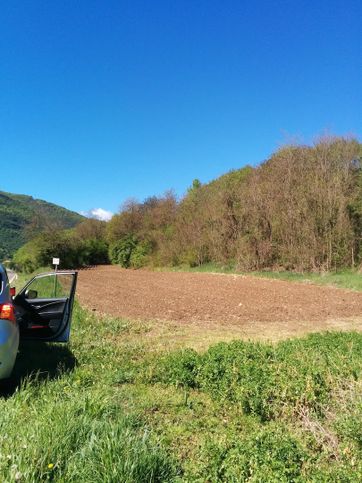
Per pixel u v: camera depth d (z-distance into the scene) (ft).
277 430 13.79
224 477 10.98
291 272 88.12
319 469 11.07
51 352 24.91
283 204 95.66
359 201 84.38
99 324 36.01
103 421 13.26
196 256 128.26
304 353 21.07
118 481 10.44
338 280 72.59
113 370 21.09
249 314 44.06
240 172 132.36
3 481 10.02
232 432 14.14
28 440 11.80
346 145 92.94
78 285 85.66
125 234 198.18
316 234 86.74
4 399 16.57
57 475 10.79
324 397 15.85
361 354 20.71
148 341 30.04
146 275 119.24
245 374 17.28
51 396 16.44
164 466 11.55
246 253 102.06
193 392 18.88
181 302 55.21
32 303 25.70
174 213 171.53
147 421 15.29
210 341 30.17
